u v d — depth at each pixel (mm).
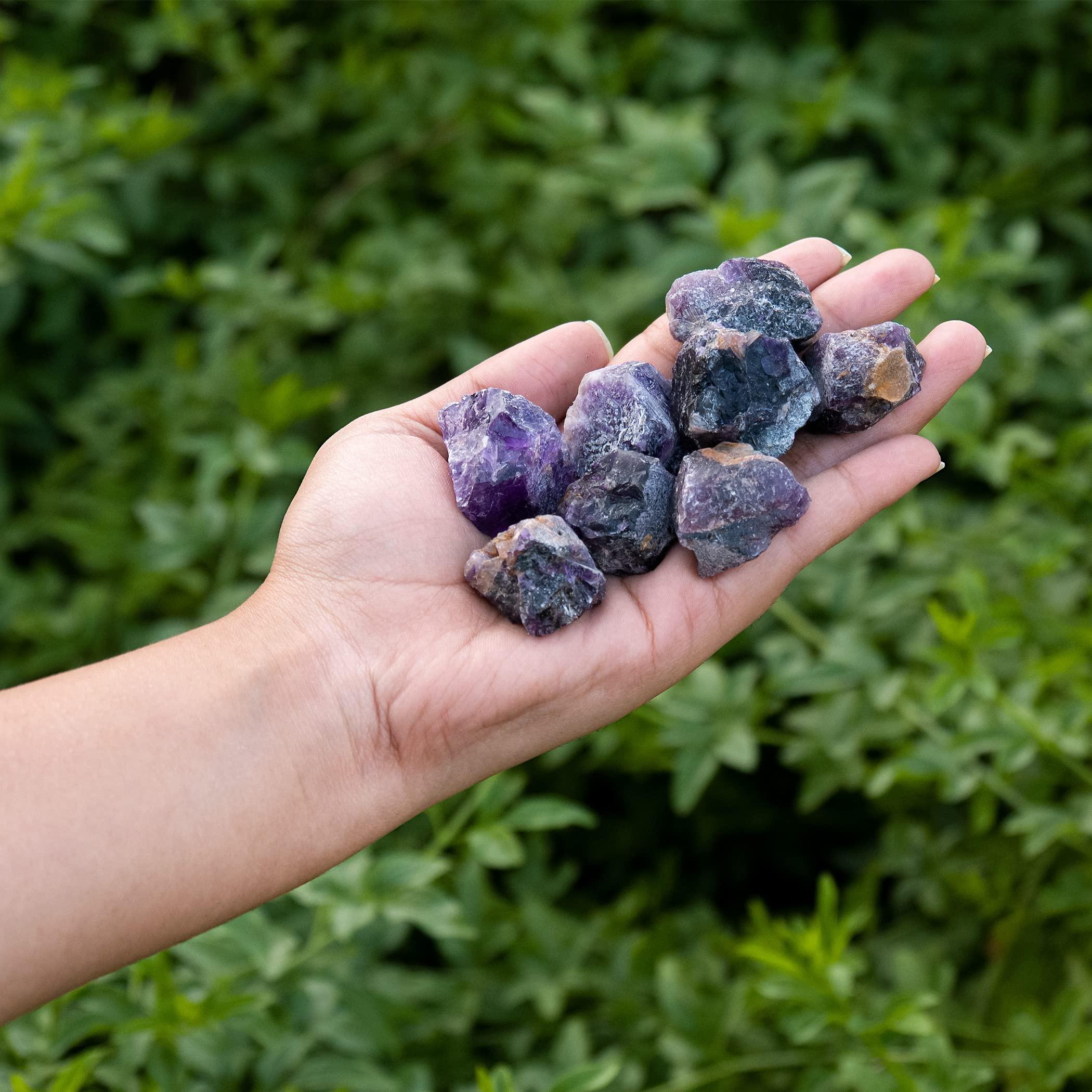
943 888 2320
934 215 2627
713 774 2617
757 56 3248
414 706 1682
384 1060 2082
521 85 3254
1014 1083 2102
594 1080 1745
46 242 2701
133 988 1812
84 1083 1868
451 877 2219
